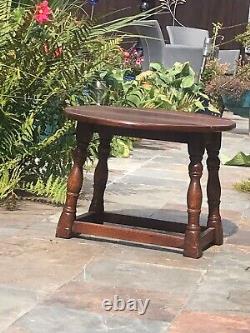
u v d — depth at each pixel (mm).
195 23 10078
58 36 3086
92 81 3402
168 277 2201
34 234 2582
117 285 2096
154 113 2619
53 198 3043
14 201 2992
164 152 5023
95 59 3240
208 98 6340
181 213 3111
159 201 3338
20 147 3039
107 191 3488
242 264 2396
